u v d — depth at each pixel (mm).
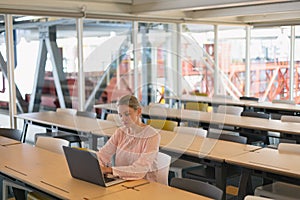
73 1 6359
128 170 2781
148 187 2576
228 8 7215
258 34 9336
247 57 9523
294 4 6293
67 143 3689
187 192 2482
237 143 3805
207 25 8641
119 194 2441
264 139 5020
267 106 6461
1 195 3264
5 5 5660
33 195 3062
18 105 6059
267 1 5520
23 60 6090
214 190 2477
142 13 7078
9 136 4527
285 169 2916
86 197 2391
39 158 3344
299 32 8656
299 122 4969
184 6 6348
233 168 3408
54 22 6438
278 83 9109
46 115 5738
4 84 5961
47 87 6473
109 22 7117
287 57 8883
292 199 3016
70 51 6707
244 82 9562
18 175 2850
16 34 5949
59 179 2750
